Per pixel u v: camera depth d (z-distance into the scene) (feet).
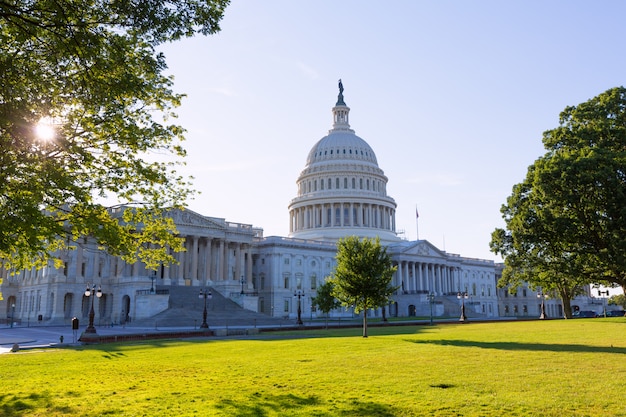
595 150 151.33
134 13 55.67
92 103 60.23
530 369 67.05
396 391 53.93
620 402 47.14
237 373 69.72
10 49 57.47
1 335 197.16
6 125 52.16
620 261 134.82
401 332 172.76
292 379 63.26
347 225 526.98
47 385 63.36
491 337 128.06
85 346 131.95
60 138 58.49
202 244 357.82
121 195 72.95
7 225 55.01
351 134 584.40
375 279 147.33
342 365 75.36
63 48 52.95
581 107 181.78
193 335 167.94
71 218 67.87
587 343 103.91
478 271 614.34
